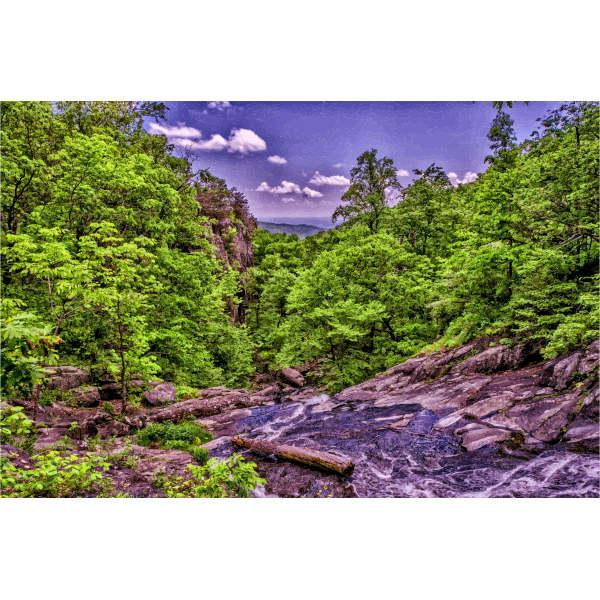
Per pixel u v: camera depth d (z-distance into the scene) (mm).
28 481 4230
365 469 8766
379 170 33469
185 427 12281
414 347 22438
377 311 21516
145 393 15117
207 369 21672
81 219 15508
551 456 7855
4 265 12555
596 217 10695
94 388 13133
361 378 22406
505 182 14875
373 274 24828
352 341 22516
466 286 17906
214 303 22844
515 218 13953
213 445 11023
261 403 18859
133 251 10750
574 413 9234
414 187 32469
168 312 19172
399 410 13609
